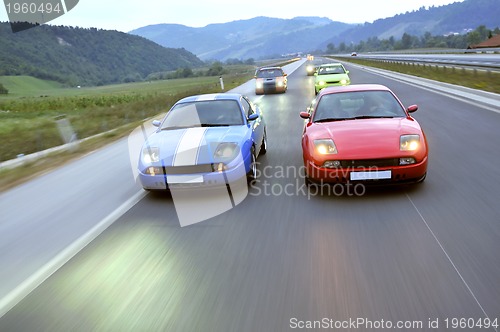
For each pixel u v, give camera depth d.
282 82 20.31
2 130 16.64
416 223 3.90
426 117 10.14
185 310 2.76
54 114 25.86
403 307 2.62
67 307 2.91
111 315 2.77
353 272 3.08
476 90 13.82
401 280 2.93
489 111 10.20
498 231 3.61
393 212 4.21
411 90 16.78
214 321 2.61
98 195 5.71
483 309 2.56
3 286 3.31
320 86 17.36
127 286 3.14
